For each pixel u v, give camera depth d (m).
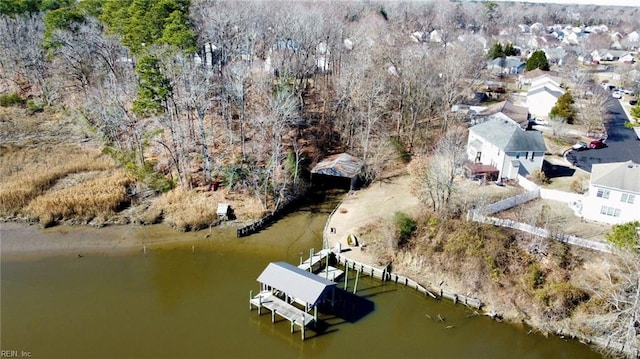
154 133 51.50
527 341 32.75
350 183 54.94
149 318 33.62
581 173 52.75
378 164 55.72
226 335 32.28
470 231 38.75
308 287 33.06
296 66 65.75
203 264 40.47
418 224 41.50
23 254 40.62
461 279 37.38
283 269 35.06
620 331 31.28
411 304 36.19
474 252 37.53
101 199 46.50
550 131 67.06
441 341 32.59
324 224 47.16
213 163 52.84
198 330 32.62
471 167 50.50
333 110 63.81
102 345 30.83
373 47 76.38
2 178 49.75
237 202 48.47
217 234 44.72
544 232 37.38
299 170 52.66
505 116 64.25
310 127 63.84
